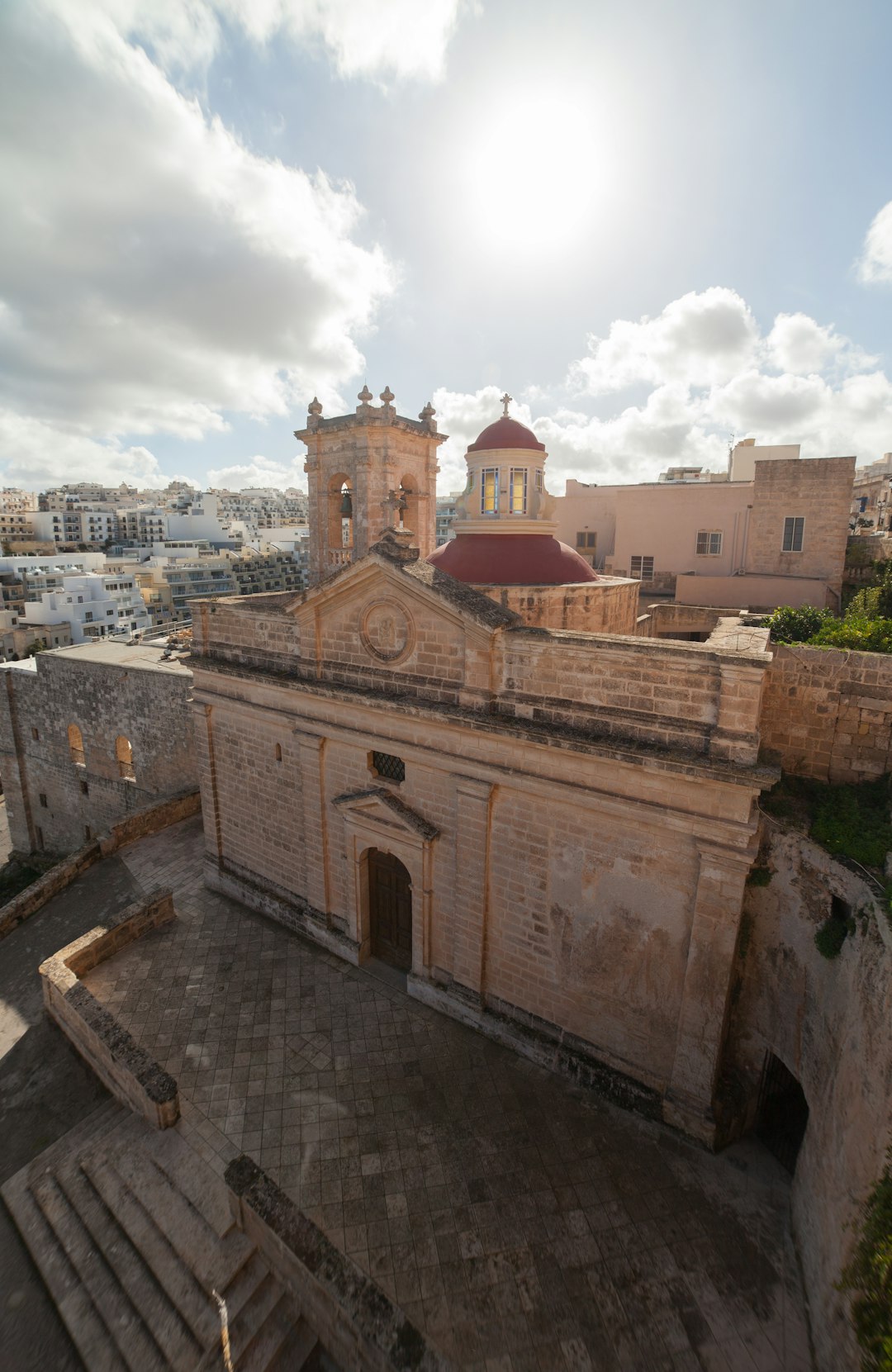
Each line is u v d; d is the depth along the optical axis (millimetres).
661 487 34562
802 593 28156
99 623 89750
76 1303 9898
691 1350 8773
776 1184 10906
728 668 9672
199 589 119500
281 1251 9336
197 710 19094
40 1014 16156
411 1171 11109
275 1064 13281
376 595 13656
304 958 16594
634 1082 12125
